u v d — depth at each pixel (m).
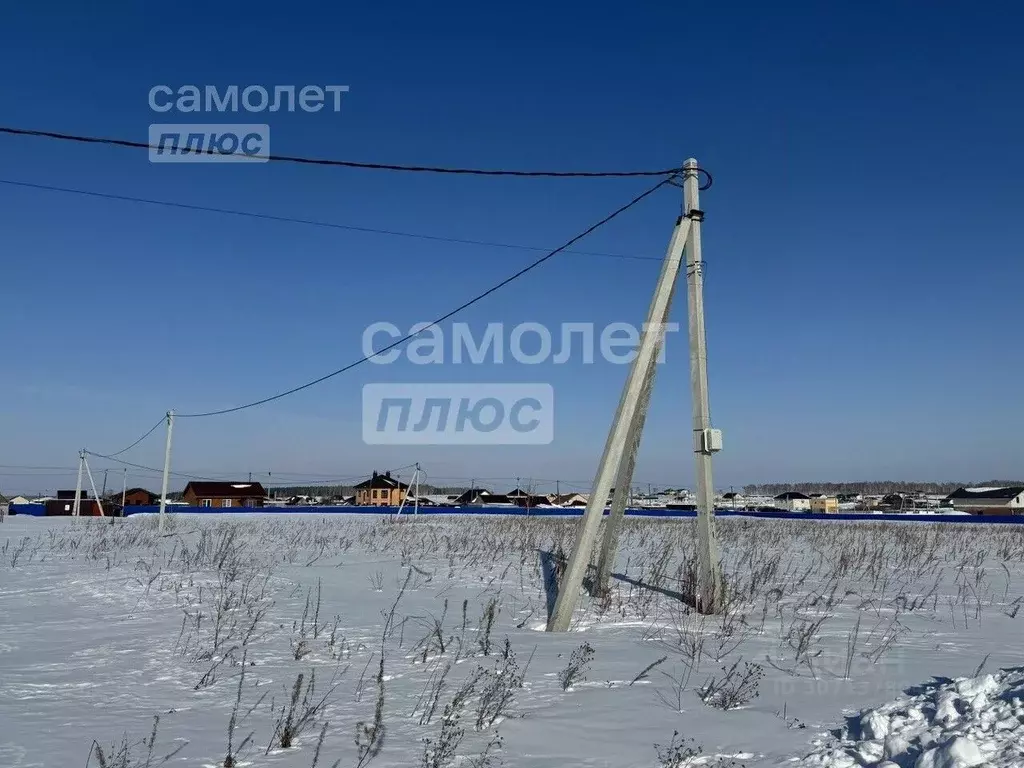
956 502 71.75
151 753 4.87
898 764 4.16
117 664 7.36
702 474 10.51
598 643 8.34
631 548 19.12
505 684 6.35
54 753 4.87
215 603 10.85
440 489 106.88
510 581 13.09
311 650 7.94
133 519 41.31
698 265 10.78
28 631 8.98
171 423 32.91
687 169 10.86
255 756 4.86
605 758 4.75
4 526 32.84
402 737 5.21
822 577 13.65
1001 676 5.48
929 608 10.33
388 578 13.58
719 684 6.47
